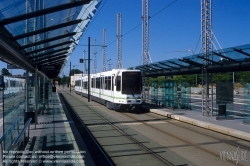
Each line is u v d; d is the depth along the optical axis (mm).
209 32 18062
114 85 23609
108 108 26281
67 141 10805
